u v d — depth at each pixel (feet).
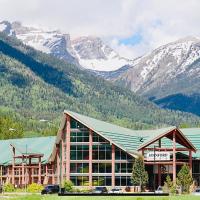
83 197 331.57
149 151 543.39
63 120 560.61
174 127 520.83
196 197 346.33
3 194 473.26
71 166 554.87
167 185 488.85
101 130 554.05
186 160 541.75
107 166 549.95
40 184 577.43
